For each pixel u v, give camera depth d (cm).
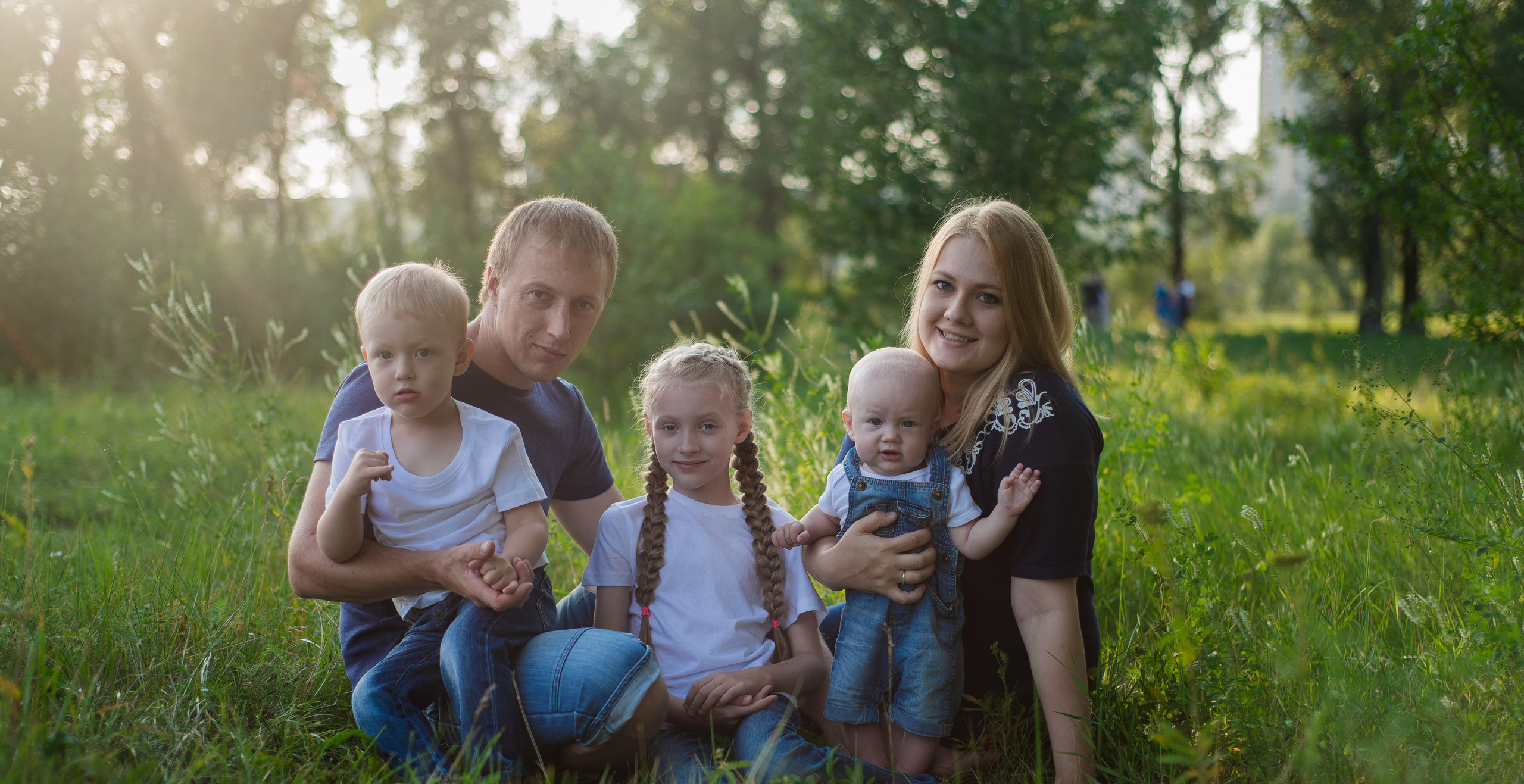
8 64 1141
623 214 1391
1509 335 499
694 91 3138
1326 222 2669
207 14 1898
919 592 235
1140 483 393
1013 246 243
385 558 217
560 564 373
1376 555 327
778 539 253
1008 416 236
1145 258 1380
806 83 1348
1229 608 264
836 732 245
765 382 454
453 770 196
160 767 199
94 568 316
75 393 1004
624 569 254
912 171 1214
